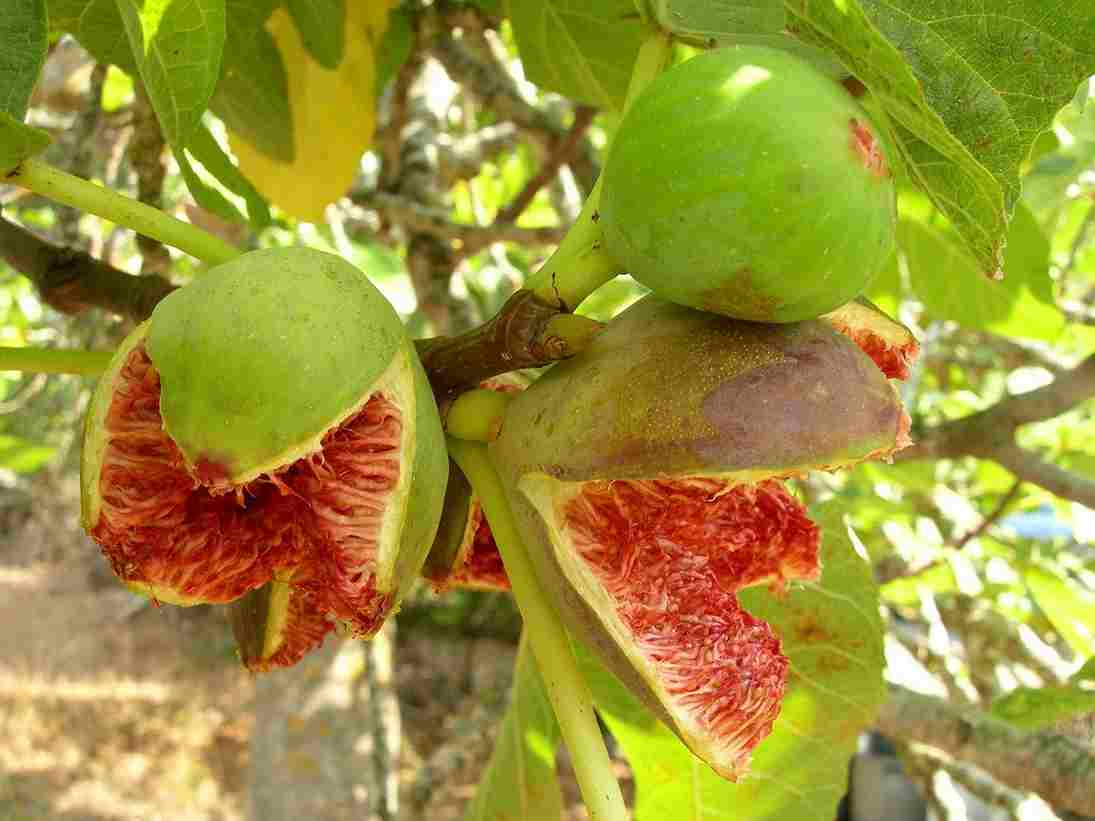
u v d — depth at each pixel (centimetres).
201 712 155
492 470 19
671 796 28
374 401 17
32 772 130
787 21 17
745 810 28
